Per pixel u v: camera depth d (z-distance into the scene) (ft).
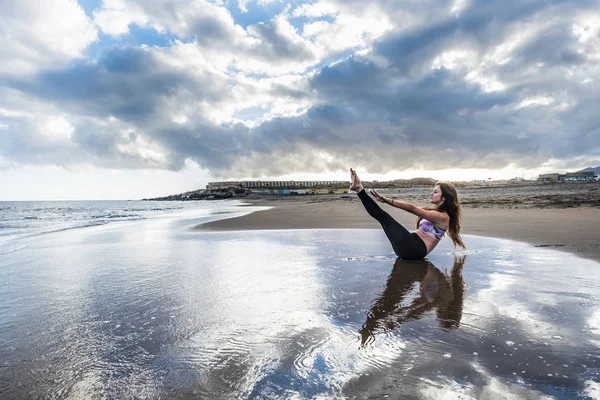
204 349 6.51
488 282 10.82
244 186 390.01
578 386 4.91
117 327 7.76
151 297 10.08
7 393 5.18
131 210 104.83
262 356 6.15
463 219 31.04
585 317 7.63
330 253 17.11
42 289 11.30
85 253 19.12
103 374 5.68
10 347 6.79
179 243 22.39
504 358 5.80
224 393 5.03
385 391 4.91
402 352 6.11
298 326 7.53
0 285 11.88
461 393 4.80
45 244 24.09
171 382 5.38
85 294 10.59
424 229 15.30
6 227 43.19
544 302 8.68
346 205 72.74
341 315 8.15
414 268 13.28
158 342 6.89
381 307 8.66
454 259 14.99
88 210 110.63
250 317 8.19
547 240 18.71
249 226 33.37
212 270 13.62
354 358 5.96
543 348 6.15
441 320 7.64
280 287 10.81
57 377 5.62
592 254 14.69
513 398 4.65
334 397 4.81
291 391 5.00
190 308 8.98
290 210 60.39
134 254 18.21
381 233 25.80
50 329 7.72
